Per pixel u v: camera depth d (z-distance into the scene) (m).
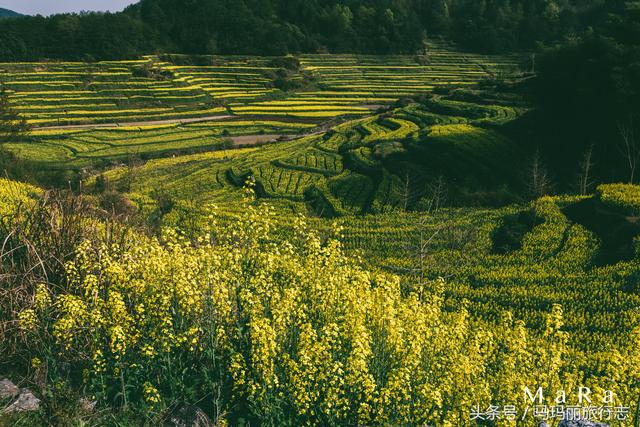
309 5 197.75
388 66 167.88
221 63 164.38
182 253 11.17
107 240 11.52
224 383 10.02
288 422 9.20
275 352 9.55
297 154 84.25
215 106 136.38
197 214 52.59
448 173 63.72
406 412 9.84
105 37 157.88
